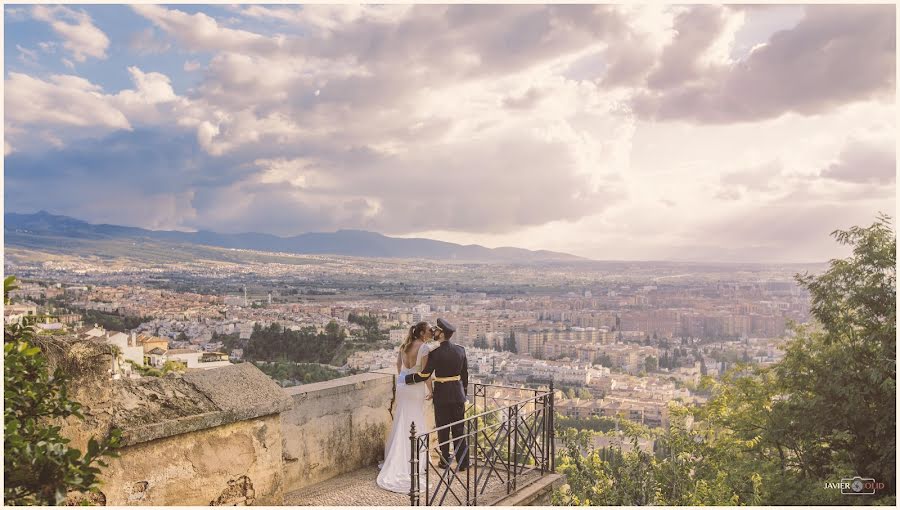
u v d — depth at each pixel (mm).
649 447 12773
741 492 12992
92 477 3102
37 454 2920
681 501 11367
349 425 6480
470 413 7000
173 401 4586
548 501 5980
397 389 6375
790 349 14633
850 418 12977
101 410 4129
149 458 4355
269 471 5188
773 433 14180
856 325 13484
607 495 11359
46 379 3314
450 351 6570
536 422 6242
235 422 4930
